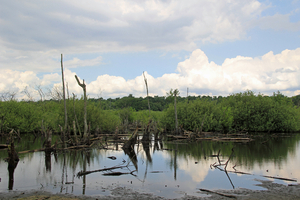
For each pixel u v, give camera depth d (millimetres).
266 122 35500
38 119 34656
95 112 32750
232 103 39812
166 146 21688
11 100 33906
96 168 12453
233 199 7715
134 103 106812
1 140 25125
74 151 18562
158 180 10102
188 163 13695
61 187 9141
